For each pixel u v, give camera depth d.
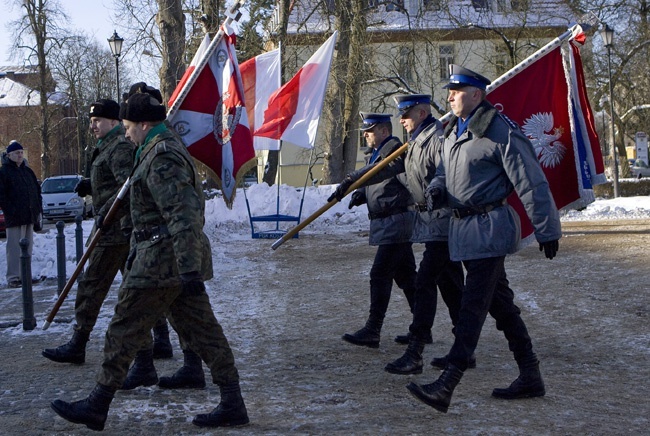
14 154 11.06
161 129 4.34
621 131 40.22
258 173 42.06
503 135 4.58
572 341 6.49
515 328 4.88
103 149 5.70
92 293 5.85
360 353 6.29
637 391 5.02
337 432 4.23
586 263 10.89
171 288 4.23
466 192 4.64
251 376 5.57
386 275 6.43
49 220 29.41
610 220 18.69
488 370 5.64
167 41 20.28
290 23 26.94
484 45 32.75
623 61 34.47
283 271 11.53
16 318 8.16
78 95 55.78
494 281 4.61
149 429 4.33
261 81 11.80
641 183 31.00
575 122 6.25
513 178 4.55
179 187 4.08
